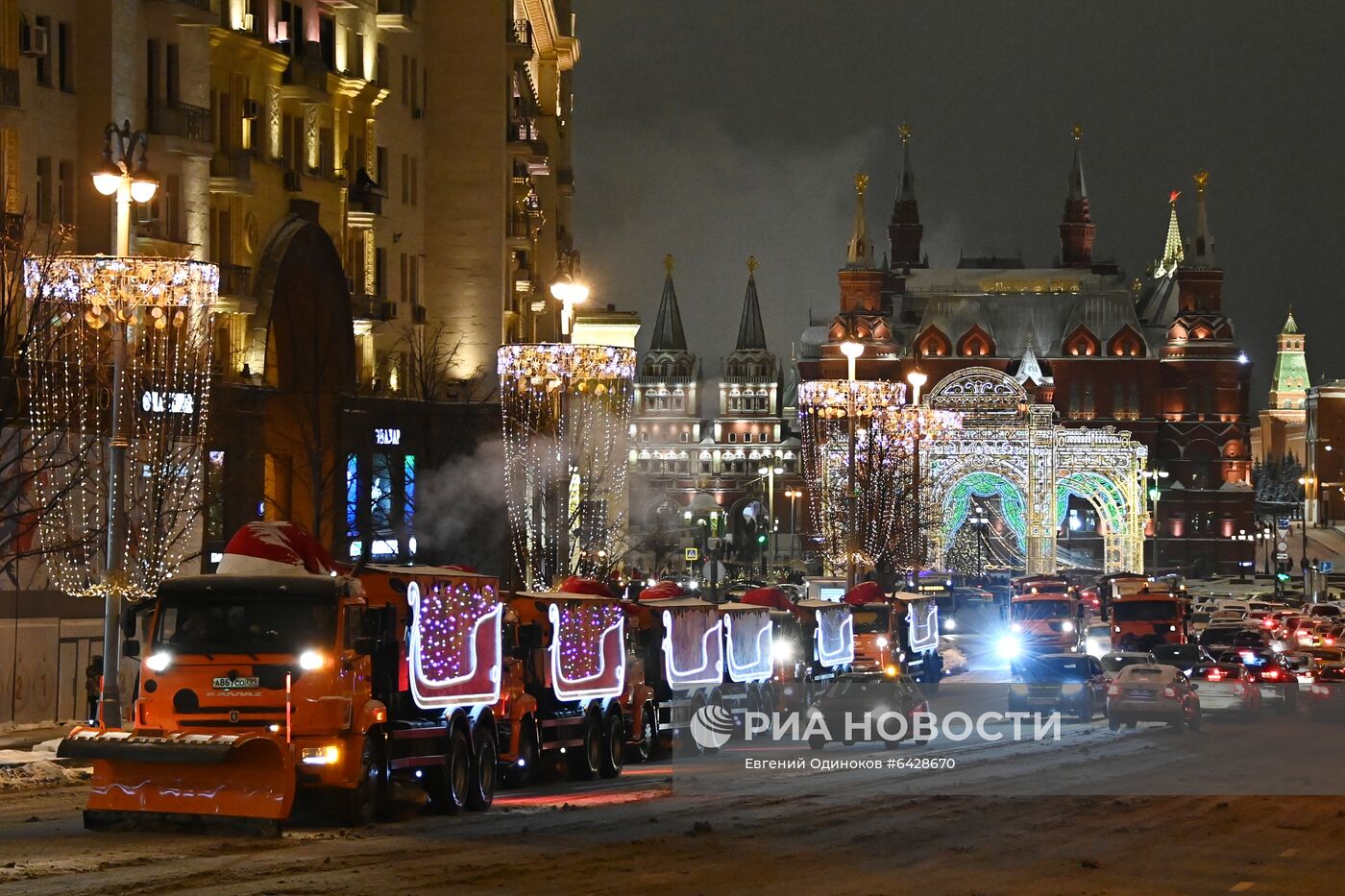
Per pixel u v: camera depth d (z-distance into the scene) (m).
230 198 77.56
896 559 150.00
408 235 99.56
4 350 50.38
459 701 35.19
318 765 31.08
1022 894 25.47
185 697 31.23
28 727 55.31
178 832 30.22
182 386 66.25
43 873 25.06
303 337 83.50
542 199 136.88
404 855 27.92
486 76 102.44
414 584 33.91
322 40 89.75
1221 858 30.16
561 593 46.81
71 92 66.12
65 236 59.97
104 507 59.94
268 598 31.48
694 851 29.14
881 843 30.77
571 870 26.55
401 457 93.69
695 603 55.88
